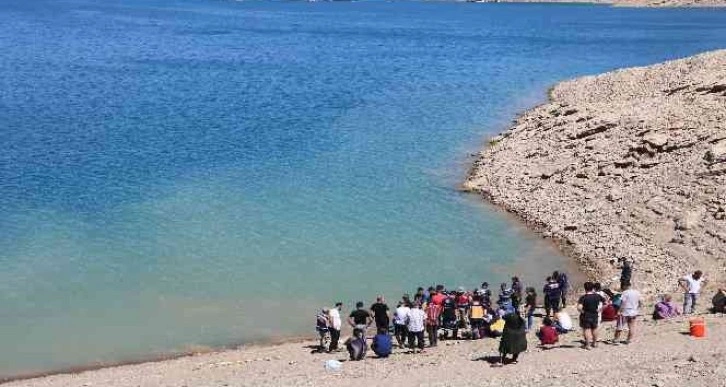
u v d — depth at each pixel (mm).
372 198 46344
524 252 38031
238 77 103688
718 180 41062
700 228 37562
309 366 25141
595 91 77062
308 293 33156
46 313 31156
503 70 109625
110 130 66500
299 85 95312
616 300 27438
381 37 174125
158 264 36156
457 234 40438
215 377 24609
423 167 53281
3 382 25438
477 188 48156
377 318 26578
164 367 26344
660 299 30484
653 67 80188
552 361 22047
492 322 28125
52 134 64688
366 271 35562
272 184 49125
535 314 30766
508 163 52031
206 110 76812
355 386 21141
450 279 34719
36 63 116500
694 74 69688
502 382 20172
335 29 198500
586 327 23234
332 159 55656
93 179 50250
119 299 32531
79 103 81188
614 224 39969
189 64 119000
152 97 85875
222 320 30688
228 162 55000
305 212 43656
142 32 177875
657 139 46719
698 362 20344
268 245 38594
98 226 41094
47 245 38281
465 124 68125
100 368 26656
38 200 45531
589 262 36656
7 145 60125
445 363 23188
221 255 37250
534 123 61969
